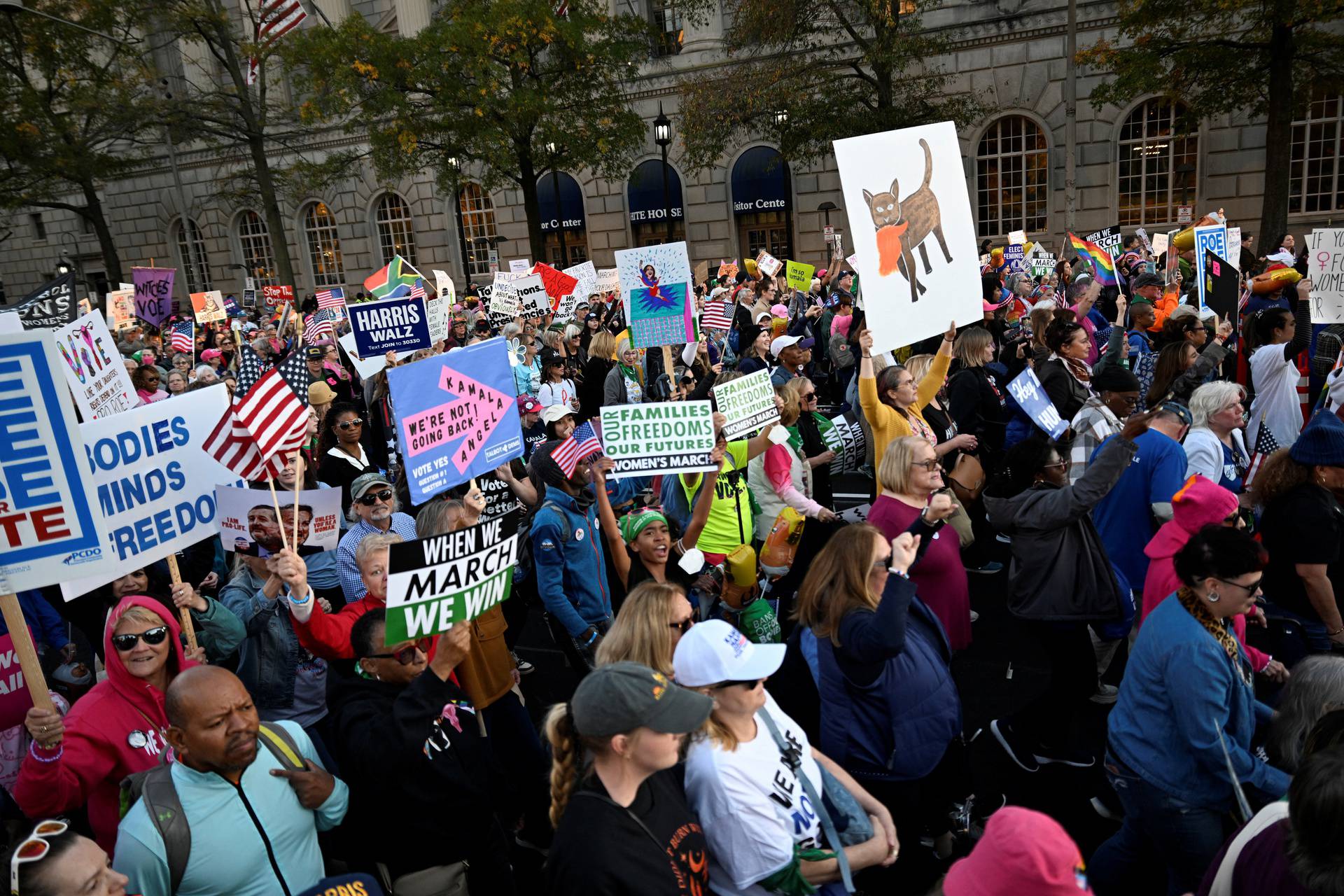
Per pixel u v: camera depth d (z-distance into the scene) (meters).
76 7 27.98
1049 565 4.39
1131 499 4.96
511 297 13.90
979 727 5.12
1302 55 19.25
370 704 3.29
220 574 5.88
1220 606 3.07
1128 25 20.14
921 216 5.80
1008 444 7.00
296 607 3.66
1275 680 3.85
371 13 35.75
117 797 3.42
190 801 2.73
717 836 2.66
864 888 3.59
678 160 27.36
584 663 4.81
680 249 8.29
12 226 44.94
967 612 4.46
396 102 23.23
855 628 3.35
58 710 4.05
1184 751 3.13
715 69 29.19
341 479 6.42
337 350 11.95
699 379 10.94
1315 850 2.12
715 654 2.66
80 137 31.56
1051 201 26.39
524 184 25.48
